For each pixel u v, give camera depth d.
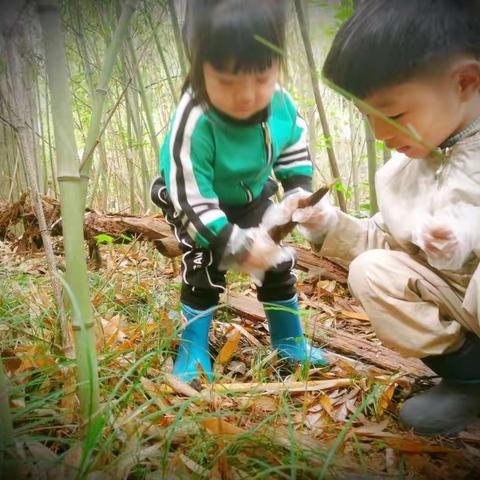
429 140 1.09
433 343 1.22
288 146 1.53
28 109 2.21
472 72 1.04
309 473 1.05
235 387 1.38
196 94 1.22
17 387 1.10
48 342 1.38
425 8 0.99
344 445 1.16
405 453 1.14
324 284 2.18
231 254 1.26
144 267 2.51
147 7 2.45
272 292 1.57
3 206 2.54
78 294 0.97
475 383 1.27
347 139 4.85
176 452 1.05
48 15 0.88
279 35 1.08
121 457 0.98
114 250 2.74
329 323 1.90
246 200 1.49
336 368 1.55
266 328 1.86
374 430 1.22
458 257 1.09
